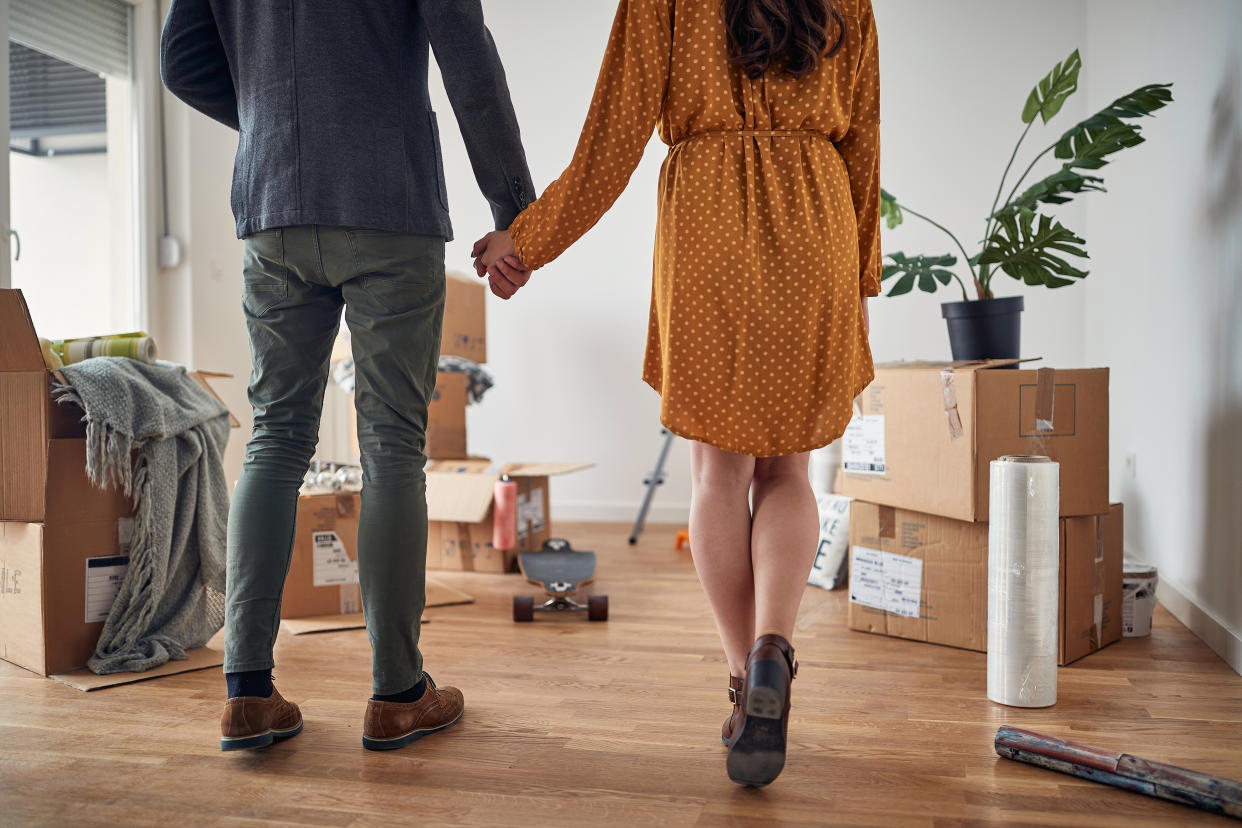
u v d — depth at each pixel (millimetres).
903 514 2240
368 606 1457
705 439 1284
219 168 3816
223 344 3826
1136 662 2020
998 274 3820
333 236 1403
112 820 1224
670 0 1294
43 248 3189
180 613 2051
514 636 2254
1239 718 1642
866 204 1406
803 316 1272
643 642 2191
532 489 3377
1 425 1905
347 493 2439
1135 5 3025
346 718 1626
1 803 1277
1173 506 2549
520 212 1478
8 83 2811
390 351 1438
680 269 1292
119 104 3506
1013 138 3812
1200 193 2334
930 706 1706
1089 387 2047
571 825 1201
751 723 1159
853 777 1362
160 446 2012
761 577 1263
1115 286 3248
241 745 1416
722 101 1271
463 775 1368
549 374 4359
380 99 1413
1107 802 1280
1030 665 1695
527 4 4309
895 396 2223
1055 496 1711
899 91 3906
